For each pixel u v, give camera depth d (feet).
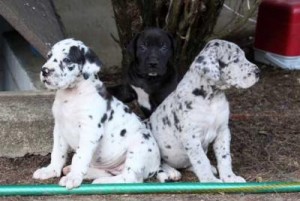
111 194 6.40
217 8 8.11
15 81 9.44
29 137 7.23
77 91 6.36
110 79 9.63
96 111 6.38
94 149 6.41
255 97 9.07
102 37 10.72
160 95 7.72
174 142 6.75
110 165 6.68
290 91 9.28
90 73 6.30
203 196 6.41
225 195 6.43
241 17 10.11
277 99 9.02
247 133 7.88
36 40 7.37
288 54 10.05
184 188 6.39
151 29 7.61
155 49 7.47
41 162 7.15
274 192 6.47
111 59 10.50
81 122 6.37
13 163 7.13
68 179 6.34
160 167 6.84
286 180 6.79
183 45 8.00
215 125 6.62
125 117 6.59
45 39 7.55
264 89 9.34
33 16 8.29
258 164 7.16
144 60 7.50
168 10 7.96
